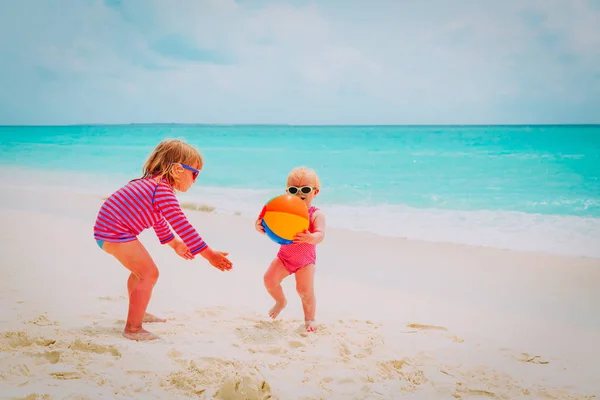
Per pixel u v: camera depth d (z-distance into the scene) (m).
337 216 10.45
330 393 2.84
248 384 2.67
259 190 14.34
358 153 26.36
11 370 2.77
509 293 5.28
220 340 3.54
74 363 2.93
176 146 3.72
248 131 74.75
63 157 23.70
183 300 4.66
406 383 3.03
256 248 7.15
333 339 3.69
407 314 4.54
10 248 6.42
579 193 12.91
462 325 4.28
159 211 3.53
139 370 2.90
